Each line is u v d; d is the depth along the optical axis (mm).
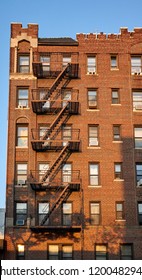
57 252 50906
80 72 56469
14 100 55156
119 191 52906
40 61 56656
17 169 53250
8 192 52312
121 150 54188
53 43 57125
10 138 53906
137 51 57531
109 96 55875
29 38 57281
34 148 53281
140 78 56719
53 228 50344
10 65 56344
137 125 55281
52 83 56000
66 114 54906
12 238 51000
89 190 52719
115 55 57406
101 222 51844
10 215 51625
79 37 57625
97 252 51062
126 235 51594
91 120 54938
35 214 51875
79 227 50375
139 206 52750
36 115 54812
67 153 53688
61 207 52219
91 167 53594
